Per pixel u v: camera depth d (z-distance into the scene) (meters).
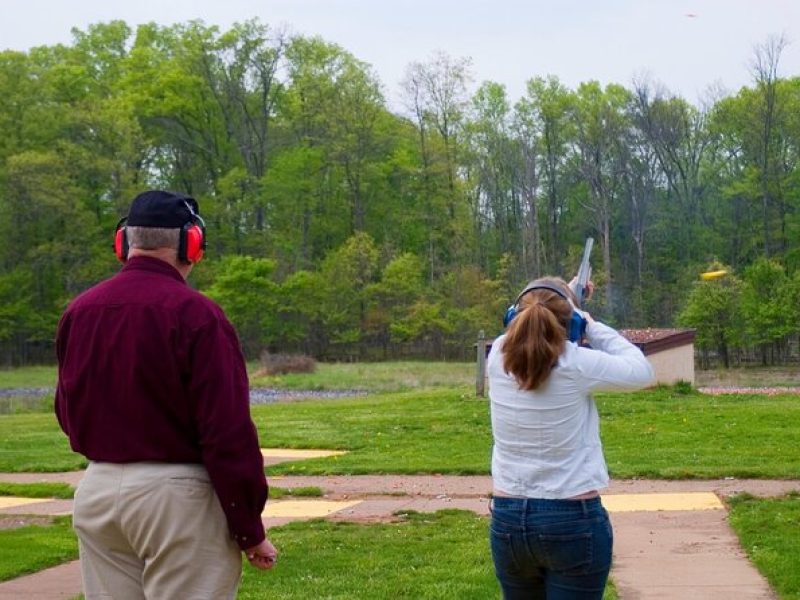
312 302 62.91
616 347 4.46
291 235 73.44
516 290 62.62
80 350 4.05
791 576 7.17
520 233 71.94
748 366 49.66
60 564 8.66
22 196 64.81
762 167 65.25
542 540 4.23
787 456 13.57
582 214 71.94
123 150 68.81
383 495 11.76
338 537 9.16
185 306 3.98
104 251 67.06
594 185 69.25
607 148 70.25
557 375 4.25
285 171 72.31
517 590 4.45
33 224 66.31
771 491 10.91
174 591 3.96
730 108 70.25
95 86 78.31
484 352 22.89
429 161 73.69
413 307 61.22
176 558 3.95
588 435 4.33
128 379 3.94
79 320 4.08
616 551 8.27
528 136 75.00
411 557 8.27
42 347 67.75
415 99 112.69
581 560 4.22
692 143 71.31
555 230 70.75
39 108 71.12
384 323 62.53
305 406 23.97
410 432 17.98
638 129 70.38
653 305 61.72
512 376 4.33
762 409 18.64
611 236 70.38
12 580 8.10
